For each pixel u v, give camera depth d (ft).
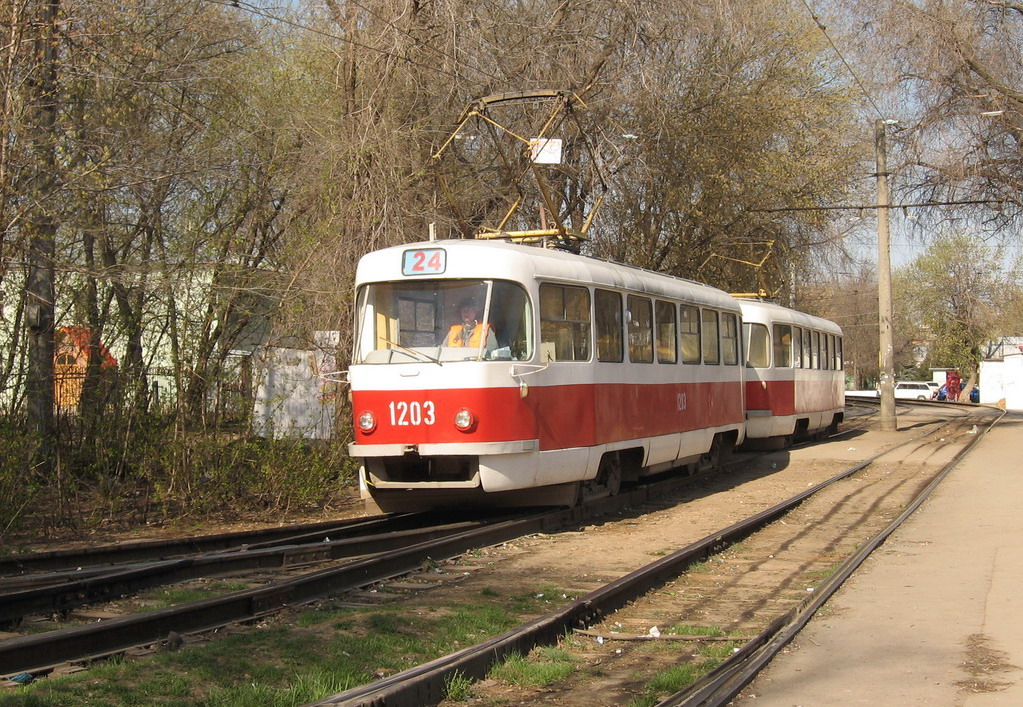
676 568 32.50
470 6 63.36
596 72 71.72
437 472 40.24
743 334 70.13
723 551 36.91
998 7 92.63
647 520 44.29
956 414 132.05
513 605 27.40
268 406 51.21
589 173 75.82
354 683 19.38
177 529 42.24
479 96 64.75
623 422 45.60
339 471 51.29
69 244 48.47
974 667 20.88
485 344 38.22
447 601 27.43
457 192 66.85
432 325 39.17
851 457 71.97
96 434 45.60
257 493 47.42
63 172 44.32
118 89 51.26
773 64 85.25
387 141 56.24
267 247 59.93
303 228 55.88
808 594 28.78
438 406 38.06
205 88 59.16
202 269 48.75
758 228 91.76
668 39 74.02
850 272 105.60
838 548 37.58
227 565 31.17
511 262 39.01
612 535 39.93
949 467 62.75
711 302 57.88
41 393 45.21
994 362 211.20
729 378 60.64
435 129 61.77
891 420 97.86
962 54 90.33
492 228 70.13
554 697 20.07
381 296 40.27
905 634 23.80
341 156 56.13
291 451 47.73
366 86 58.18
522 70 69.36
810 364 83.25
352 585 28.86
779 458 72.02
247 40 63.57
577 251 51.80
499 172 70.08
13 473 39.32
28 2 42.78
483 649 21.09
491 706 19.26
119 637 21.84
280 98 61.93
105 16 47.83
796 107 85.15
